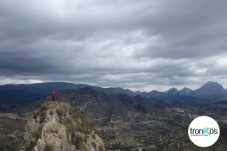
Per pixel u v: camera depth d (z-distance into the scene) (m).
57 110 110.75
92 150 111.44
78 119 118.19
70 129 109.06
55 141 101.38
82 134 112.38
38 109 114.12
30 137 104.06
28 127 110.50
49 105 113.00
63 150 101.69
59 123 106.38
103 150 119.94
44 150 98.31
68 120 111.56
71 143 106.38
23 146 105.19
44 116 107.81
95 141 117.50
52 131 102.88
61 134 103.88
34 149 98.06
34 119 110.06
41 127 104.06
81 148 108.25
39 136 101.88
